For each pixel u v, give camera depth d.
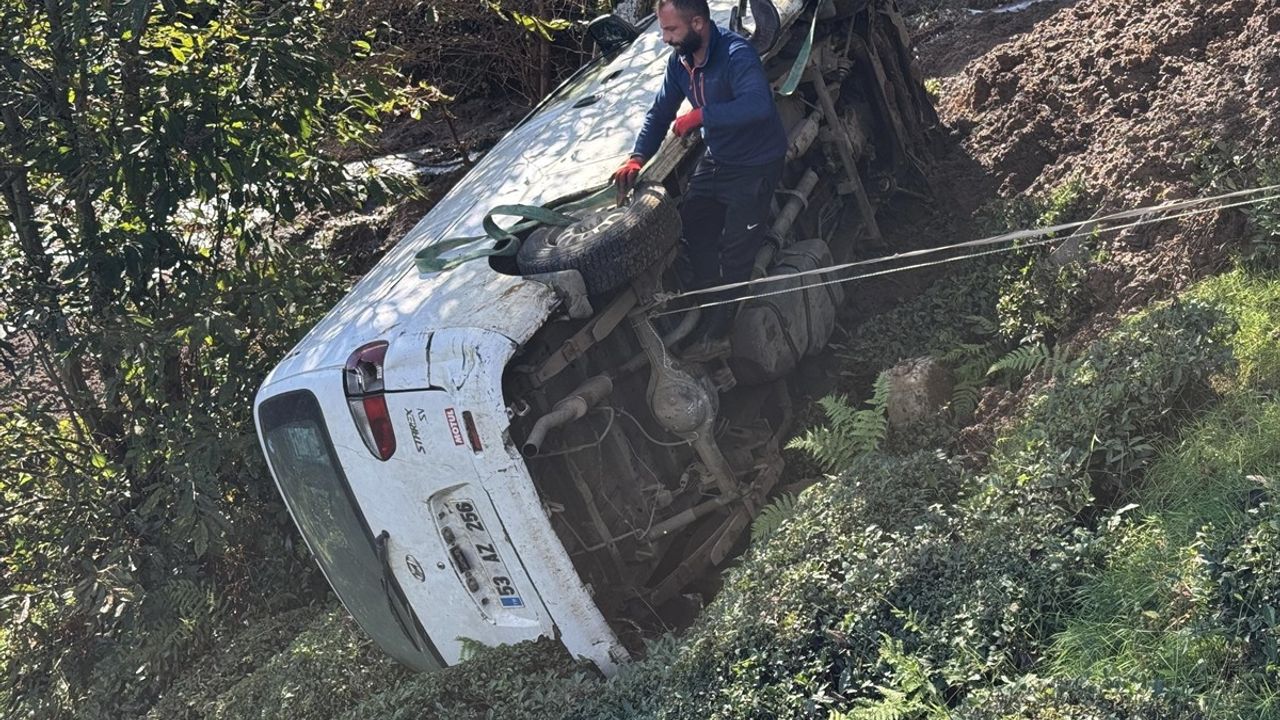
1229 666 3.20
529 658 4.50
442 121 12.44
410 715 4.49
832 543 4.17
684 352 5.12
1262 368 4.18
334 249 10.48
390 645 5.23
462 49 10.84
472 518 4.47
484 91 12.33
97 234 7.17
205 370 7.25
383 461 4.57
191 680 6.48
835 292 6.01
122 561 7.11
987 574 3.76
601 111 6.00
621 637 4.84
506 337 4.34
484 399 4.27
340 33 8.52
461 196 6.10
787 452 5.57
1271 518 3.36
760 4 5.47
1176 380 4.12
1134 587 3.54
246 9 7.29
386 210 10.62
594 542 4.89
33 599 7.31
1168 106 5.88
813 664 3.72
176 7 7.12
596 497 4.96
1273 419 3.88
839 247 6.47
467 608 4.64
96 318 7.06
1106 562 3.72
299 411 4.85
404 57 9.20
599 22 7.31
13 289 7.10
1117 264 5.32
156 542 7.29
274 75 7.02
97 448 7.59
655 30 7.14
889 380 5.33
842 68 6.53
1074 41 7.19
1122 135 6.10
